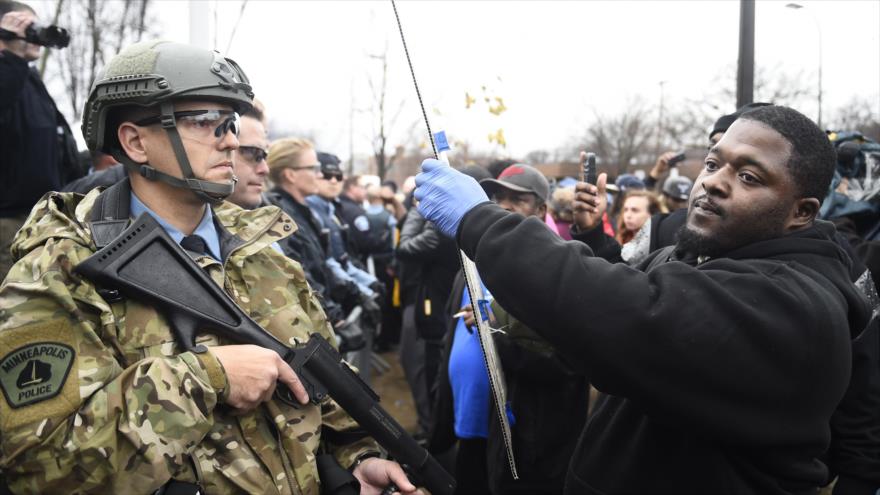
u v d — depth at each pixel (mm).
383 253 6961
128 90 1339
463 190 1442
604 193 2344
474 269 1738
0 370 1169
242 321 1418
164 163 1396
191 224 1509
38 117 2871
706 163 1436
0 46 2686
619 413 1475
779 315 1199
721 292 1200
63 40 2801
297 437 1451
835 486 1874
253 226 1610
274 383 1369
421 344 4363
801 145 1317
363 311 3936
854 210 2562
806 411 1229
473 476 2770
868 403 1801
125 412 1179
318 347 1498
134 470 1167
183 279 1366
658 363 1188
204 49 1421
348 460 1600
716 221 1373
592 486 1471
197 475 1297
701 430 1220
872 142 2672
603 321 1202
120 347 1279
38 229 1325
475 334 2531
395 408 5207
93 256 1256
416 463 1602
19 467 1158
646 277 1269
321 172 4320
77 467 1151
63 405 1161
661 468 1365
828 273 1341
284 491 1396
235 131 1448
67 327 1211
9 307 1201
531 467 2479
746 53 4016
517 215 1355
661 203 4367
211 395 1250
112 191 1445
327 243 3754
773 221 1350
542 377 2406
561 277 1239
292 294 1609
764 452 1278
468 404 2652
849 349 1262
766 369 1181
